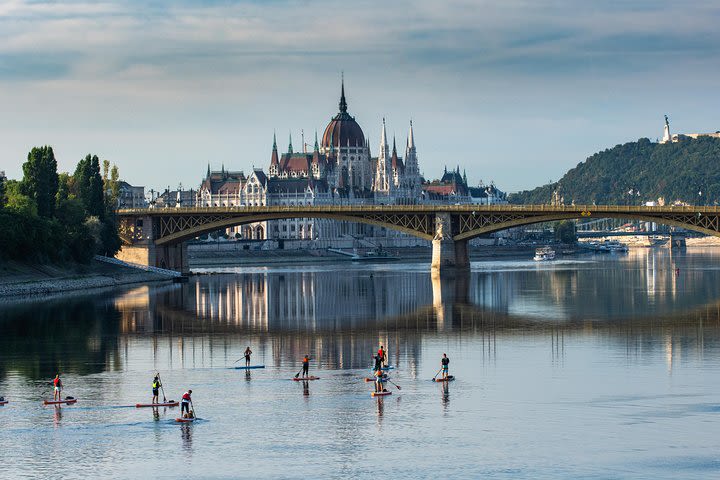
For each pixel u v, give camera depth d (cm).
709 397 10912
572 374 12294
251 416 10281
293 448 9200
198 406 10738
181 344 15262
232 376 12412
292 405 10719
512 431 9644
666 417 10062
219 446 9281
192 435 9619
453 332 16362
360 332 16525
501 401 10806
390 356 13850
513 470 8569
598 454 8938
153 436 9606
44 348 14875
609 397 10956
